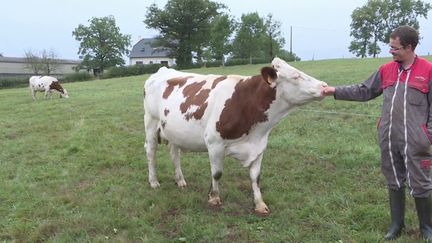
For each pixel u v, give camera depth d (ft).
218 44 186.70
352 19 284.82
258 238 16.75
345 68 101.09
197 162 27.27
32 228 18.79
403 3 272.10
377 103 41.47
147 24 257.55
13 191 23.71
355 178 22.81
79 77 199.82
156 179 23.77
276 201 20.07
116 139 35.37
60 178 25.82
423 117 14.38
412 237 15.79
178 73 22.97
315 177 23.21
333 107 41.50
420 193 14.92
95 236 17.74
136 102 58.18
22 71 311.68
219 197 20.57
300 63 150.00
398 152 15.07
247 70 149.38
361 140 29.58
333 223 17.42
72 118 47.37
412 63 14.51
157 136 23.30
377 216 17.63
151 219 19.02
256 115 17.99
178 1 250.98
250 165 19.08
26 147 34.04
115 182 24.49
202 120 19.20
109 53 298.15
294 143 29.76
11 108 63.52
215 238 16.94
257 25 178.60
